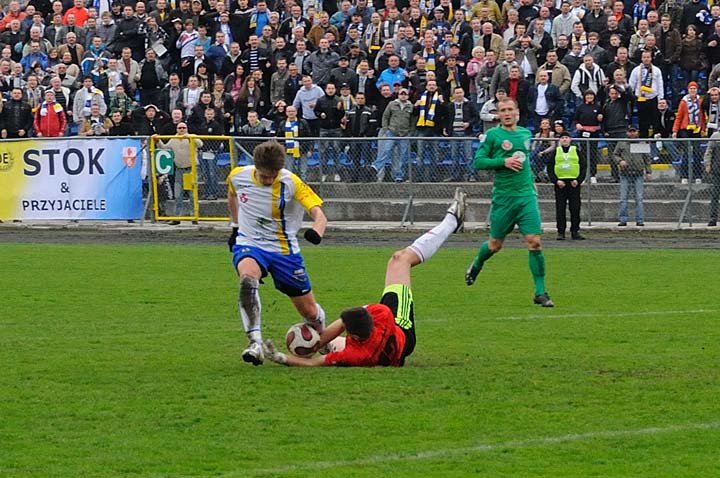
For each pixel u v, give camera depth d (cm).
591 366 2389
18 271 4147
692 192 5588
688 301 3394
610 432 1867
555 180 5297
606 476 1645
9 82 6594
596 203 5656
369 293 3544
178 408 2012
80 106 6272
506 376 2275
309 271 4125
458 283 3822
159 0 6925
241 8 6700
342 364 2358
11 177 5809
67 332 2856
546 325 2952
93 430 1873
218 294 3572
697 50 6206
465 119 5984
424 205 5738
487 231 5616
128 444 1792
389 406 2022
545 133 5747
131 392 2139
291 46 6394
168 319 3080
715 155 5544
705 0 6347
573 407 2027
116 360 2467
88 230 5753
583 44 6116
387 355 2358
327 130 6059
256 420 1931
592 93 5822
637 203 5588
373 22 6406
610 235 5516
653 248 5003
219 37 6488
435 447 1781
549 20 6322
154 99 6431
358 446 1784
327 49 6303
